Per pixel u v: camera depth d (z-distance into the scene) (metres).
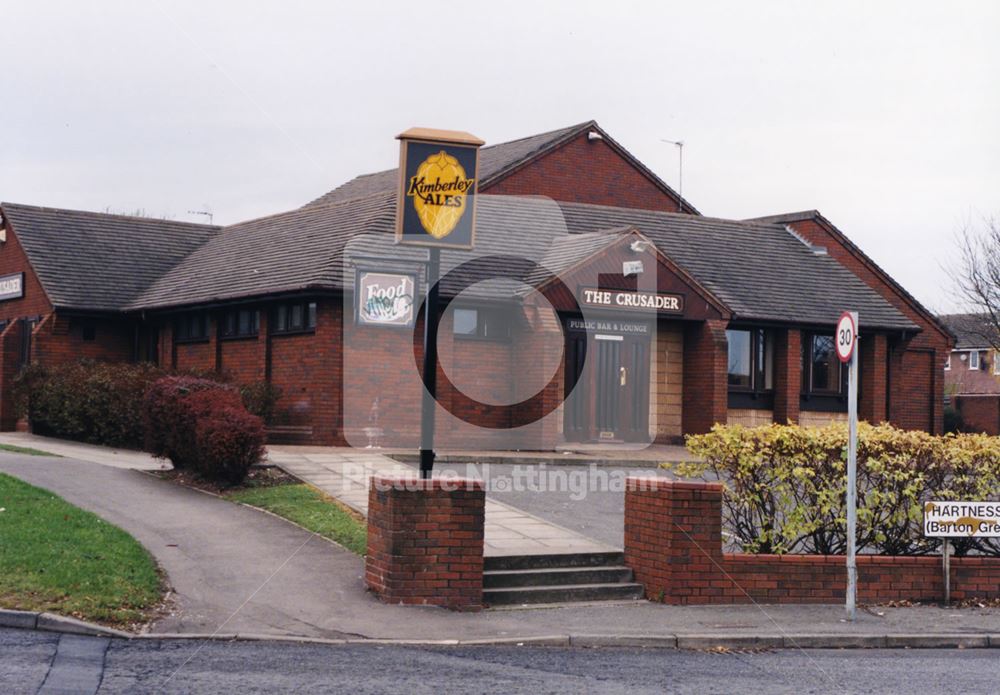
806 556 12.52
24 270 30.20
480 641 10.35
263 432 16.67
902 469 12.93
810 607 12.30
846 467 12.80
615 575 12.62
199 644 9.75
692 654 10.37
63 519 13.47
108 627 9.98
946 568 12.73
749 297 28.61
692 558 12.21
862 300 30.78
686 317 25.69
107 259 30.92
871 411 30.02
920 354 33.22
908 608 12.52
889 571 12.76
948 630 11.39
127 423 21.86
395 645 10.09
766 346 28.92
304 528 14.09
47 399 24.84
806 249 32.78
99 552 12.02
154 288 29.80
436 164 12.00
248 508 15.27
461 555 11.54
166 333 28.27
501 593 11.86
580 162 33.34
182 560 12.43
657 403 26.22
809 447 12.84
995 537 13.11
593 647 10.49
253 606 10.99
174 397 17.59
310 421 22.94
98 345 29.23
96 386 22.81
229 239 31.44
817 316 28.92
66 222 31.83
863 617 11.88
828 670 9.75
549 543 13.40
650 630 10.91
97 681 8.35
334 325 22.78
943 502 12.66
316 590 11.65
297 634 10.22
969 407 42.56
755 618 11.62
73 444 23.08
